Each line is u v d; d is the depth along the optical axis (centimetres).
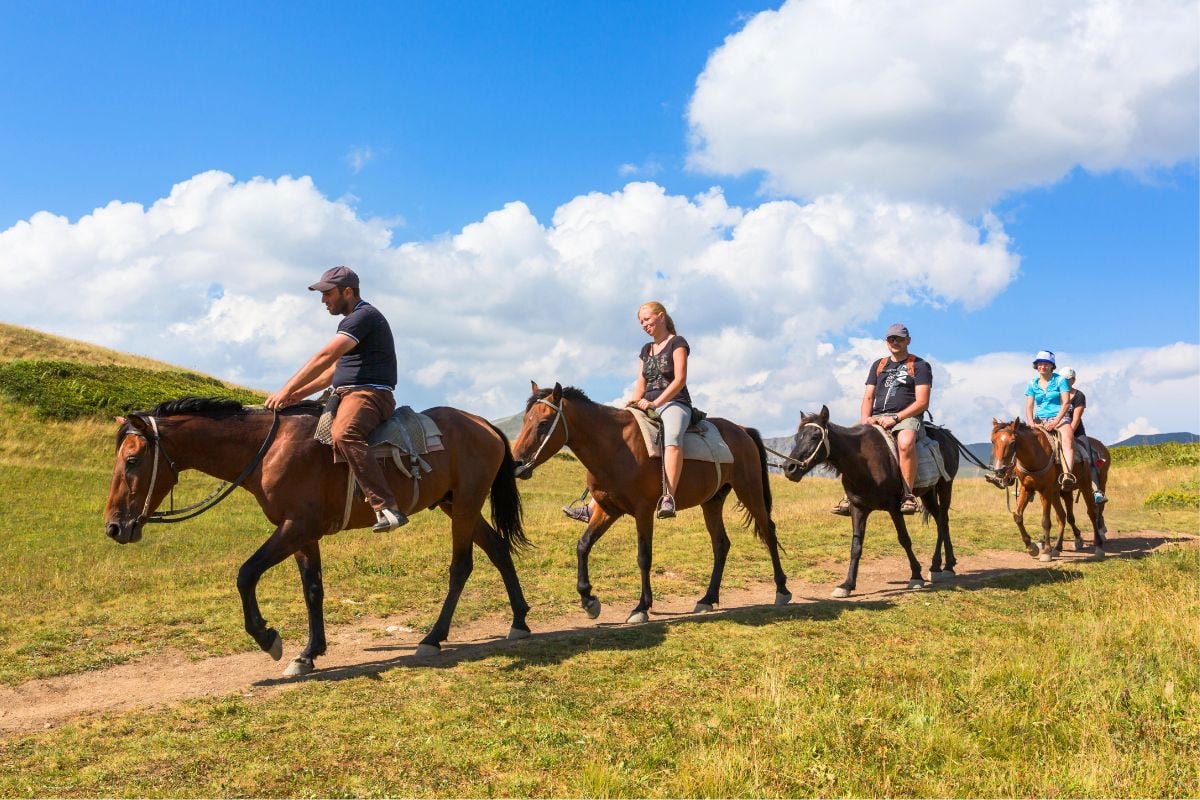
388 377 664
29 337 3766
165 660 710
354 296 677
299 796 415
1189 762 439
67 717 554
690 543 1318
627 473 786
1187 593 864
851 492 970
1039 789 408
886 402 1018
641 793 409
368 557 1151
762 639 699
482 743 475
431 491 688
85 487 2034
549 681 589
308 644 652
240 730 496
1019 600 872
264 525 1745
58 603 951
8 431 2373
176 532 1612
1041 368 1329
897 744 461
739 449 897
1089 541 1438
